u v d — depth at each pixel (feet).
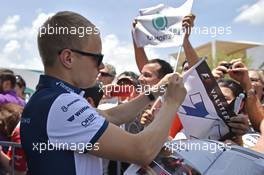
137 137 4.15
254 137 7.31
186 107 6.59
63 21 4.34
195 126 6.65
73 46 4.32
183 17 8.01
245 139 7.38
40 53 4.55
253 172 4.39
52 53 4.39
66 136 4.08
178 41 8.37
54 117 4.12
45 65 4.52
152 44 8.93
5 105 10.89
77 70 4.39
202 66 6.36
